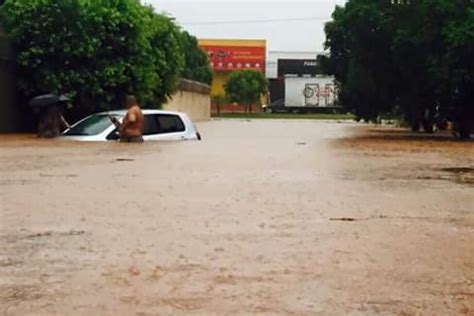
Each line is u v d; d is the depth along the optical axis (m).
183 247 7.44
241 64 115.25
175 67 41.31
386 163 18.45
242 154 20.38
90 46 32.28
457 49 34.41
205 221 8.97
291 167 16.42
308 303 5.52
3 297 5.61
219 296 5.68
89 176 13.79
